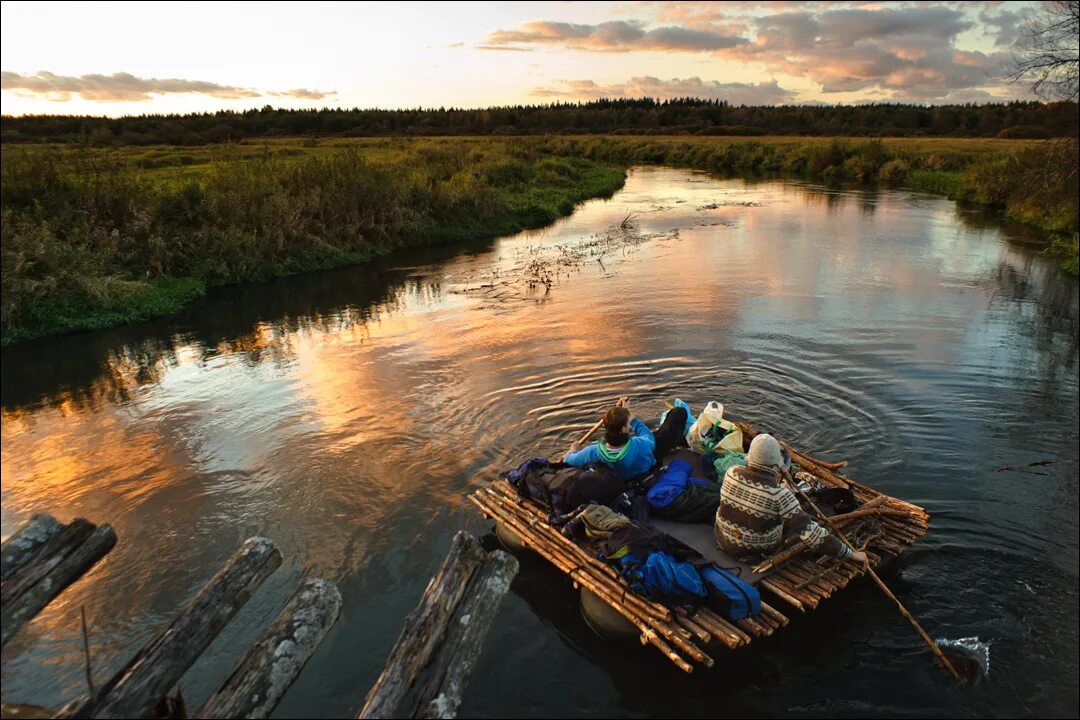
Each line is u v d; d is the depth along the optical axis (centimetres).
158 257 1566
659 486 530
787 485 527
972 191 3002
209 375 1007
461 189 2488
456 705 354
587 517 492
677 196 3422
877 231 2194
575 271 1688
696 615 426
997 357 951
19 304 1245
